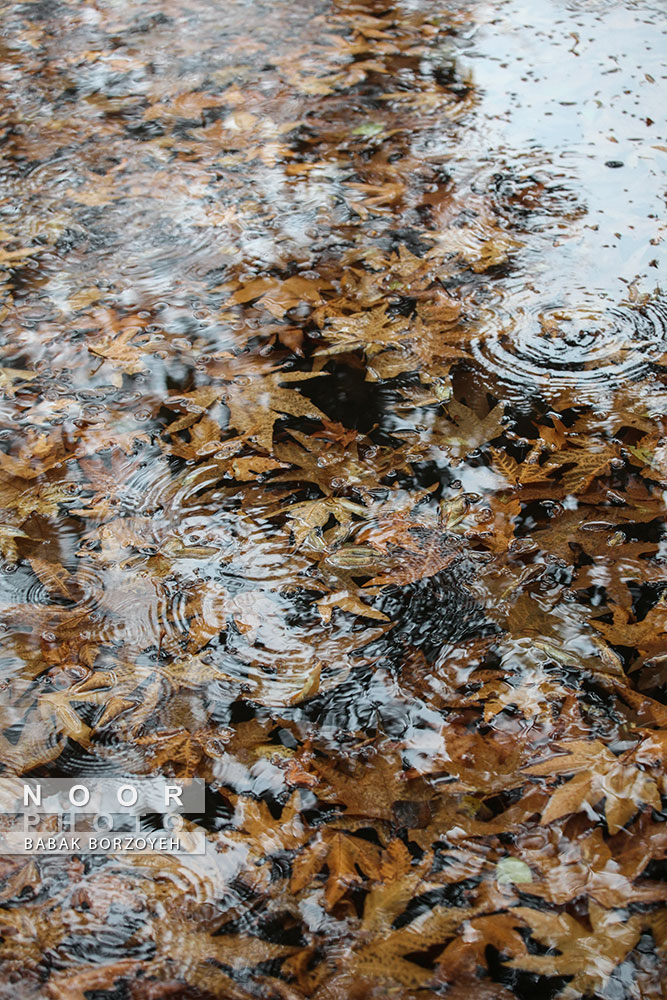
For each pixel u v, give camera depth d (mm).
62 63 4219
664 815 2084
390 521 2457
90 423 2672
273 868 2049
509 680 2229
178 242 3141
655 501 2482
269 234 3152
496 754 2146
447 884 2029
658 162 3441
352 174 3424
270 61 4180
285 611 2326
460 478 2533
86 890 2035
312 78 4035
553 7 4629
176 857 2061
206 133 3695
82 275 3047
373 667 2250
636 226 3141
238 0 4777
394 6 4672
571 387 2713
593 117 3719
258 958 1974
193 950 1982
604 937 1981
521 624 2297
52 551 2428
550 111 3764
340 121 3736
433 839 2068
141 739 2178
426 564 2385
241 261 3074
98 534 2455
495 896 2016
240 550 2420
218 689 2230
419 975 1955
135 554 2420
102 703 2219
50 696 2229
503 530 2436
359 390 2727
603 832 2068
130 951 1983
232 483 2541
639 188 3307
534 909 2006
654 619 2301
